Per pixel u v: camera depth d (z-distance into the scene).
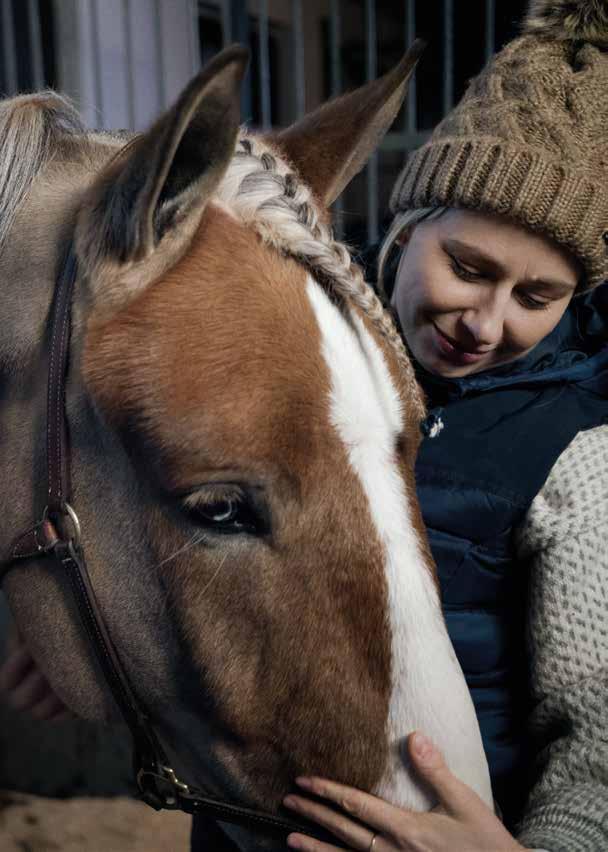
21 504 1.19
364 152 1.38
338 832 1.08
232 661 1.08
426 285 1.34
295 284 1.06
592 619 1.22
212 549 1.06
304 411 1.01
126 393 1.03
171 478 1.02
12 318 1.20
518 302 1.33
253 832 1.20
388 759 1.06
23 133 1.26
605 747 1.18
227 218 1.09
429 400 1.44
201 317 1.02
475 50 4.40
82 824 3.07
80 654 1.22
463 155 1.29
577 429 1.34
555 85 1.30
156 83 3.61
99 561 1.14
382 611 1.04
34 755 3.26
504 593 1.36
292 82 4.96
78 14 3.43
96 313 1.06
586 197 1.25
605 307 1.49
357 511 1.04
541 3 1.37
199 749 1.19
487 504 1.31
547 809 1.17
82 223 1.11
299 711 1.07
